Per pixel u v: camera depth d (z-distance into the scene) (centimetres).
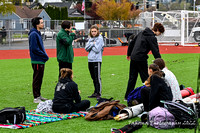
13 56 2333
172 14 3344
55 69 1558
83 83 1134
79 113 696
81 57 2198
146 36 815
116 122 629
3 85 1112
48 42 3809
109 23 4300
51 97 921
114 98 878
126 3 6656
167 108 595
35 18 859
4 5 4538
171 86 671
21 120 618
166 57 2044
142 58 816
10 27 3950
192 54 2247
